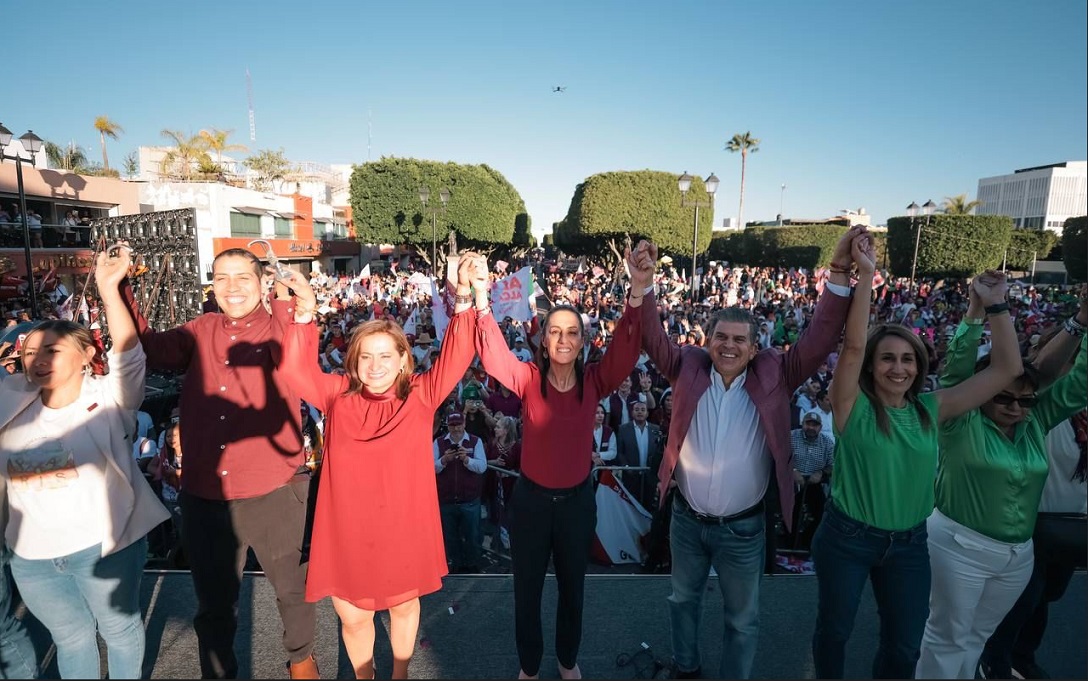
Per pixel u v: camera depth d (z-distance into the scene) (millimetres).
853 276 2441
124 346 2338
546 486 2596
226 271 2549
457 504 4977
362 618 2457
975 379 2455
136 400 2432
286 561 2609
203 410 2520
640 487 5551
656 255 2609
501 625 3104
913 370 2301
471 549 5070
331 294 20906
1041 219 57906
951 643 2592
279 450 2588
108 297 2314
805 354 2508
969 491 2480
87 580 2334
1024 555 2469
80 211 22266
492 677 2762
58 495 2264
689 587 2697
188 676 2701
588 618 3168
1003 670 2885
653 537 2955
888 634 2404
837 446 2480
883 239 44281
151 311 5730
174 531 4656
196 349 2576
